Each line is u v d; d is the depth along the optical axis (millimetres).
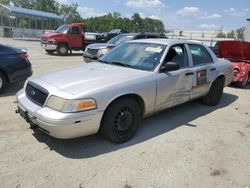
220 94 6723
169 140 4500
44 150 3936
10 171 3396
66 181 3270
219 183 3428
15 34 33969
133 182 3324
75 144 4160
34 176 3328
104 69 4703
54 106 3686
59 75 4371
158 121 5324
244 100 7559
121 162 3744
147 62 4867
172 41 5309
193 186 3328
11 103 5984
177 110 6082
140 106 4562
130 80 4270
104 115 4004
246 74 9188
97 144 4203
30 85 4246
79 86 3873
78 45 18234
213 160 3961
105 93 3869
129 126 4352
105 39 19375
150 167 3660
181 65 5285
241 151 4309
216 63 6352
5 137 4258
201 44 6078
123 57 5215
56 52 18578
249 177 3615
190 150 4203
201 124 5328
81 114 3650
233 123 5539
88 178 3352
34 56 16156
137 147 4191
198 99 6637
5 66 6613
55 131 3625
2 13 34844
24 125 4742
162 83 4707
